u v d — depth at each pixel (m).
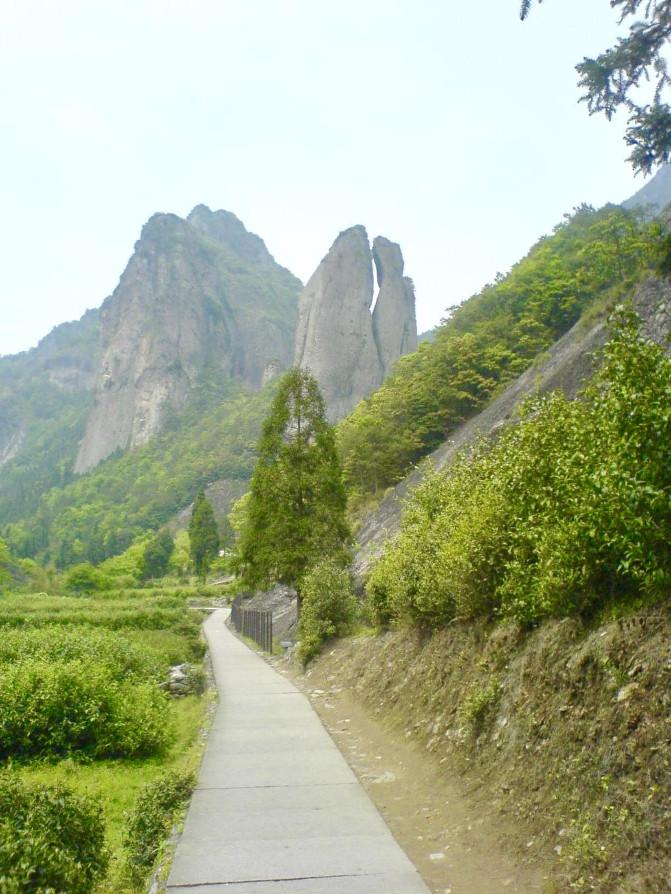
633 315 5.21
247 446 173.50
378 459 39.06
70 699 10.25
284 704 12.39
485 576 7.57
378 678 11.29
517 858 4.68
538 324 40.31
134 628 31.11
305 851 5.25
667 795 3.74
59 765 9.38
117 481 186.12
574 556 5.58
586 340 23.95
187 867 4.96
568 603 5.70
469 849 5.12
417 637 10.38
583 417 6.50
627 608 5.11
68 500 189.25
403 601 10.27
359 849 5.28
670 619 4.52
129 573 97.31
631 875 3.71
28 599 53.53
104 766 9.54
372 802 6.54
